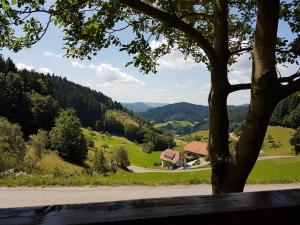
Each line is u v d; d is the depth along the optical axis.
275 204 1.57
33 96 110.25
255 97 4.51
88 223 1.25
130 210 1.41
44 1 5.39
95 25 5.87
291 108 196.38
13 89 105.19
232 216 1.48
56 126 100.12
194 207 1.49
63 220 1.26
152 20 6.96
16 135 46.69
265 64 4.42
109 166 100.62
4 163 26.05
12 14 5.41
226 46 5.56
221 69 5.38
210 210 1.46
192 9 6.86
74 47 6.63
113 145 188.50
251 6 7.16
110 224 1.29
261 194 1.74
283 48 6.51
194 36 5.12
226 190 4.95
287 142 173.62
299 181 21.16
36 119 108.25
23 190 16.75
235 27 7.71
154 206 1.48
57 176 20.78
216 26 5.59
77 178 19.23
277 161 89.56
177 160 165.12
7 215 1.29
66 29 6.11
